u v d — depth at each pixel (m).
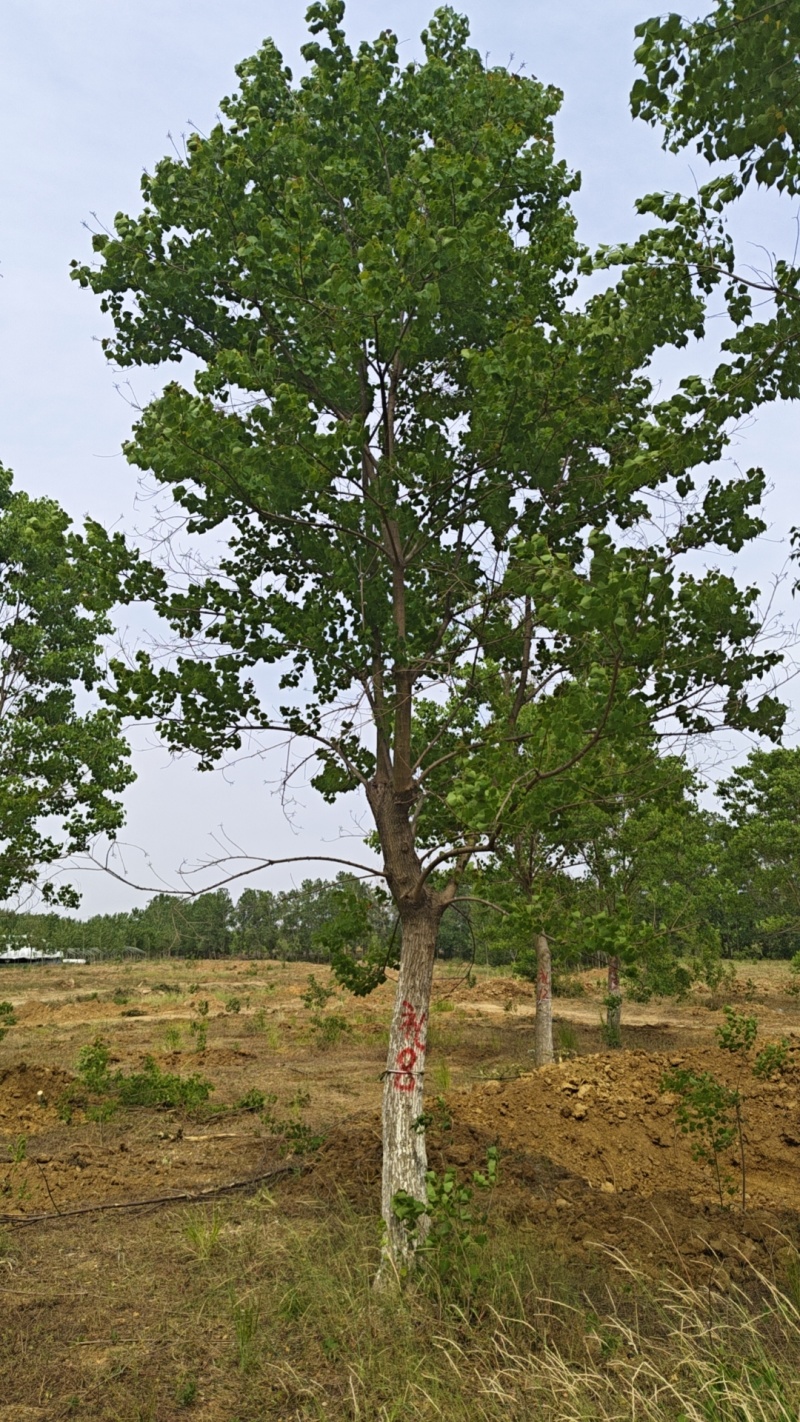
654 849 16.09
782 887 20.36
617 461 6.32
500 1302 5.18
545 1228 6.71
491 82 6.92
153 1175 8.51
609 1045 17.64
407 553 6.78
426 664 6.39
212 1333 5.09
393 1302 5.22
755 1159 8.55
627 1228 6.77
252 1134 10.20
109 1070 15.30
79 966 53.78
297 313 6.34
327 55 6.88
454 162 6.08
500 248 6.09
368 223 6.34
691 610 5.57
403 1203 5.51
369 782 6.65
